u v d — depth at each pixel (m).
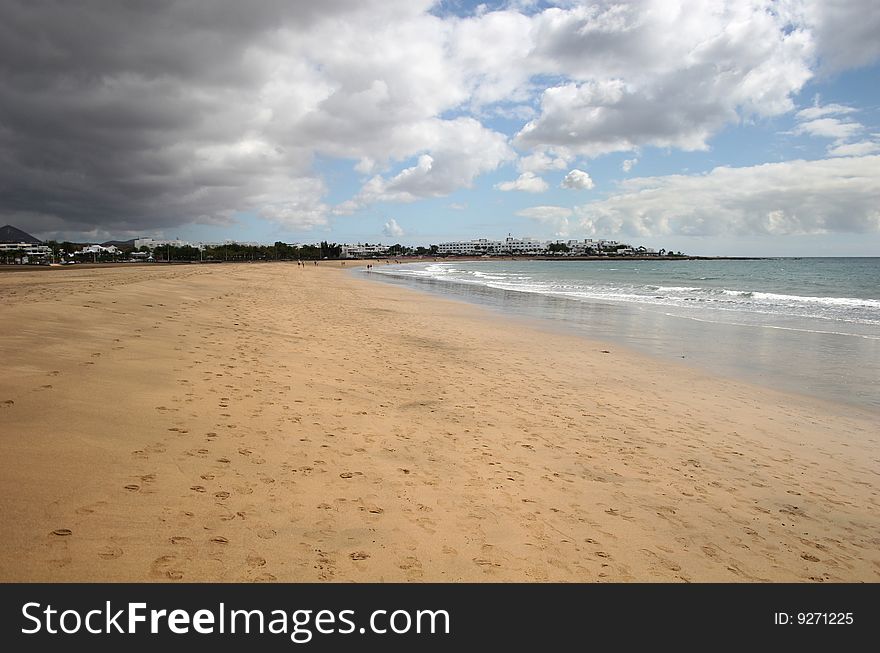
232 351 10.69
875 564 4.85
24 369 6.95
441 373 11.25
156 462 4.98
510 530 4.80
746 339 17.47
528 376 11.67
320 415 7.34
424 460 6.21
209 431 6.02
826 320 22.34
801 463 7.24
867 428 8.84
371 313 22.84
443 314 24.16
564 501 5.54
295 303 24.69
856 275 66.25
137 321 12.34
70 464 4.57
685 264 148.50
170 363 8.74
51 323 10.26
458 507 5.12
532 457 6.73
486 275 79.12
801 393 10.94
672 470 6.70
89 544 3.62
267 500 4.68
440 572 4.07
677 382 11.70
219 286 31.20
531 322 21.80
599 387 11.00
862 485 6.60
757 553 4.88
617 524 5.16
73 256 159.88
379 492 5.20
